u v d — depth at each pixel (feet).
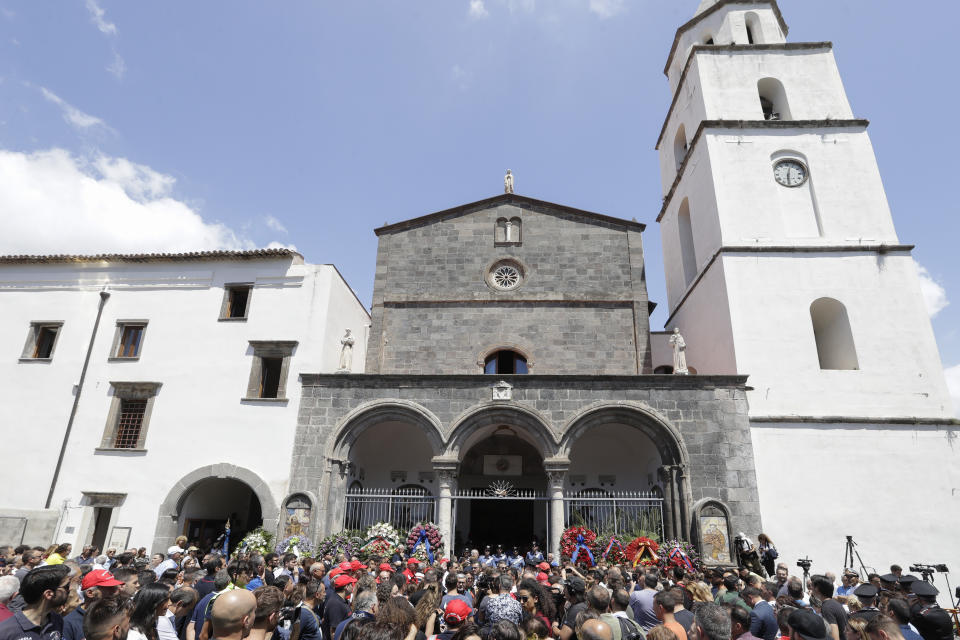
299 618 23.45
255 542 60.85
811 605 30.73
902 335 69.10
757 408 66.23
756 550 56.70
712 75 87.66
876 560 59.21
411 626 20.98
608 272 84.64
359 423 67.97
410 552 58.44
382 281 85.66
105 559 40.14
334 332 77.05
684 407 65.10
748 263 73.51
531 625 20.10
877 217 75.92
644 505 67.87
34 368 75.05
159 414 70.90
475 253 86.43
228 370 72.33
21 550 40.55
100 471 68.95
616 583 29.84
